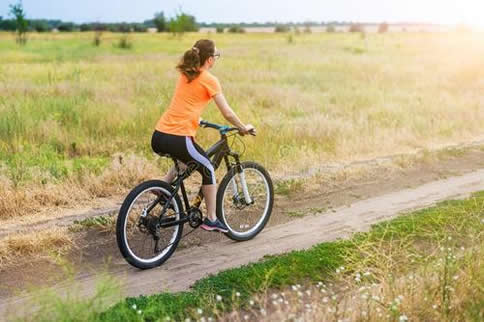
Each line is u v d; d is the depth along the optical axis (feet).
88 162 28.43
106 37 181.37
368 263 17.29
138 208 20.11
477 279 15.06
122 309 13.26
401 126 38.52
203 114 36.01
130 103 41.47
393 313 13.56
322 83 60.29
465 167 30.86
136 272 17.61
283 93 49.78
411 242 18.25
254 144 31.27
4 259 18.04
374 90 54.13
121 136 33.40
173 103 17.72
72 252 18.88
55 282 16.76
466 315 13.73
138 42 153.99
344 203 24.63
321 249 18.53
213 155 19.26
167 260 18.54
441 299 14.39
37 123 33.24
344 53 111.55
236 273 16.67
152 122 35.04
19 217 21.81
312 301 15.20
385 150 33.81
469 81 62.28
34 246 18.75
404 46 138.92
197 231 21.01
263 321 14.12
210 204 18.72
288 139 33.45
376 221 22.30
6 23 219.41
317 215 23.11
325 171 28.58
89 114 35.88
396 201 24.97
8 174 25.00
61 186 24.11
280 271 16.81
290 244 19.97
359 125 37.99
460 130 39.17
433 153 32.27
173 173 18.43
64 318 12.57
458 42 138.41
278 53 109.09
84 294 16.02
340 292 15.96
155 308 13.91
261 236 20.77
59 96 43.93
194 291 15.66
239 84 53.88
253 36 222.69
